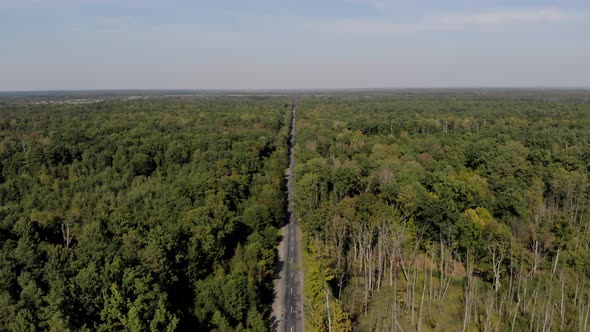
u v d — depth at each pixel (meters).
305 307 75.56
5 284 57.72
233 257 87.88
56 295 54.72
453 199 106.00
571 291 75.38
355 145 174.50
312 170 127.69
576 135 173.25
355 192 117.81
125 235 75.56
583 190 110.56
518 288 69.69
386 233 81.88
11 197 116.00
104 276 59.59
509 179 120.31
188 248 77.56
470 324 68.88
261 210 106.44
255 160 159.38
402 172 122.12
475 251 82.44
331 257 82.31
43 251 69.00
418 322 67.50
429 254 90.00
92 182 127.00
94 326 54.84
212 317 67.25
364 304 75.19
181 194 108.50
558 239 84.88
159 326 56.53
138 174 143.88
